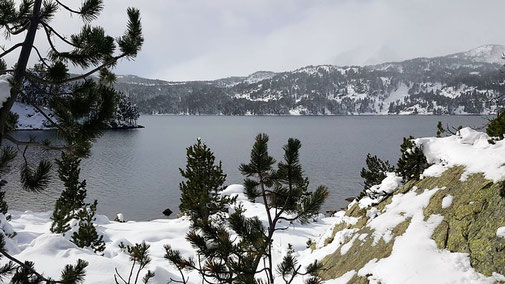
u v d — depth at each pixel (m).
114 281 7.12
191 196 13.32
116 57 4.39
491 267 4.85
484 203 5.84
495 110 8.99
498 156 6.58
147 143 102.19
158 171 57.12
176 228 16.45
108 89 4.12
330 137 119.81
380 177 14.02
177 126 198.50
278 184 5.31
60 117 3.91
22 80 3.84
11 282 4.37
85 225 12.60
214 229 4.84
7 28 4.20
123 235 15.41
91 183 46.34
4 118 3.77
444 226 6.14
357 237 8.09
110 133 138.25
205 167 14.65
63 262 7.89
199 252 4.79
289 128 178.50
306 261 9.45
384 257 6.52
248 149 85.81
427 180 7.88
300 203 5.18
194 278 8.81
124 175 52.94
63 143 4.50
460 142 8.27
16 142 4.25
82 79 4.16
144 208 35.53
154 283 7.35
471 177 6.68
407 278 5.47
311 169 56.84
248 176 5.39
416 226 6.59
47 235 9.47
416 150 8.77
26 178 4.54
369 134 131.12
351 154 75.19
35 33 3.94
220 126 199.75
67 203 17.42
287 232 15.91
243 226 4.74
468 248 5.40
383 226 7.43
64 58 4.34
